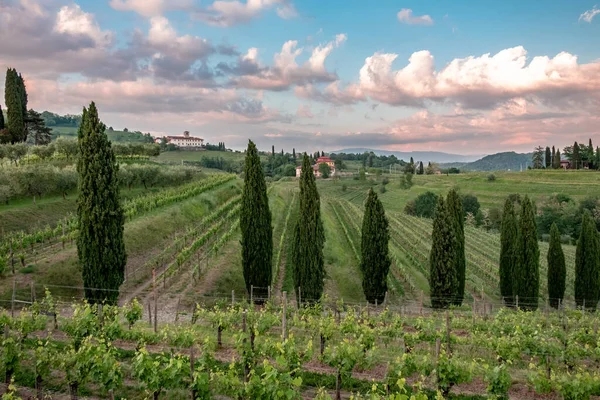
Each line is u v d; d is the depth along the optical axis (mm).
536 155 177750
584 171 142500
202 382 13422
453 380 15758
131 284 32438
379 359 19016
